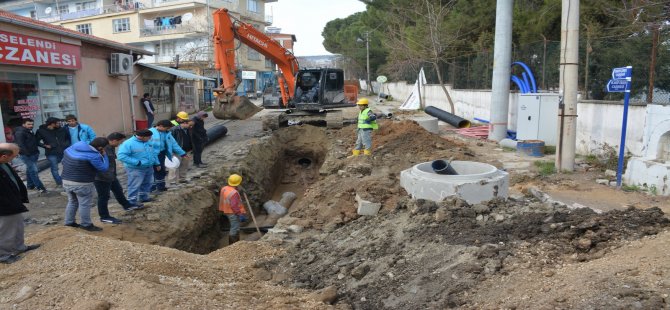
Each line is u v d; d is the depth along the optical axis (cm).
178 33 4347
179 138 1117
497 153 1282
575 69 999
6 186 552
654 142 908
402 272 498
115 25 4575
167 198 916
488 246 481
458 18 2347
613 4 1430
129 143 846
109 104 1792
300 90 1806
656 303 308
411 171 727
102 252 556
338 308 456
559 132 1027
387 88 4775
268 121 1764
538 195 798
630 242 438
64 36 1499
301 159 1725
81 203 717
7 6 4988
